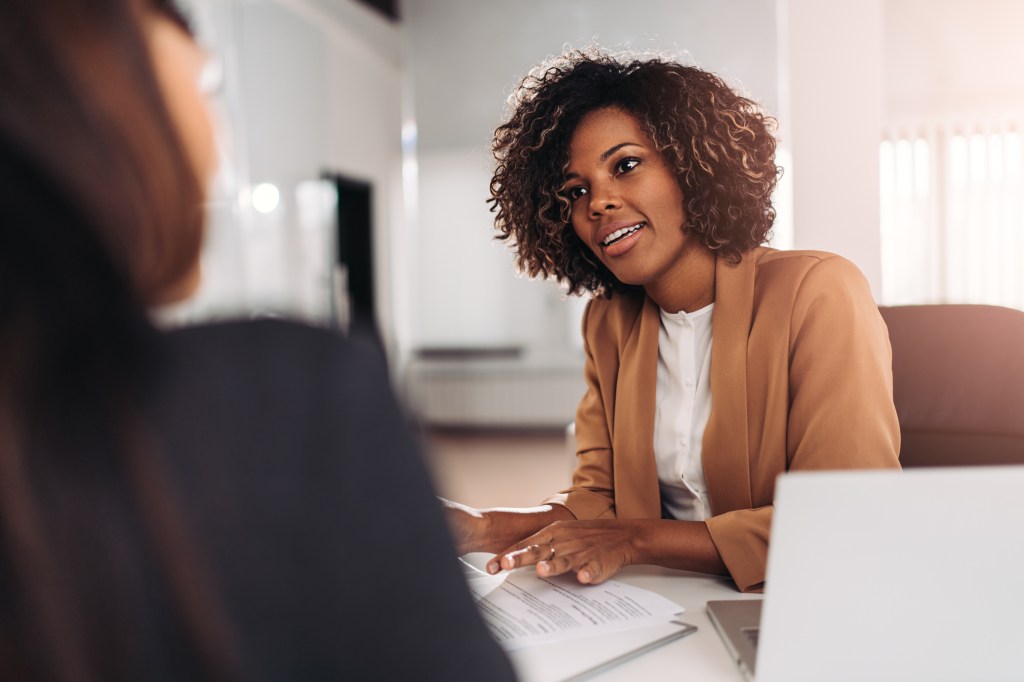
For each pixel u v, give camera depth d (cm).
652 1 562
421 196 652
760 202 98
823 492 49
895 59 586
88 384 27
